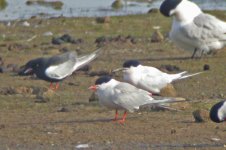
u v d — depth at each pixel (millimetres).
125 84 15305
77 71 20031
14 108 16703
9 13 28594
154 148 13672
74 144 13977
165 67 20266
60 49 22781
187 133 14531
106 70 20109
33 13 28516
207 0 30422
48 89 18047
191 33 20875
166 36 24594
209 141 14047
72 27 26078
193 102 16891
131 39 24000
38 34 25141
